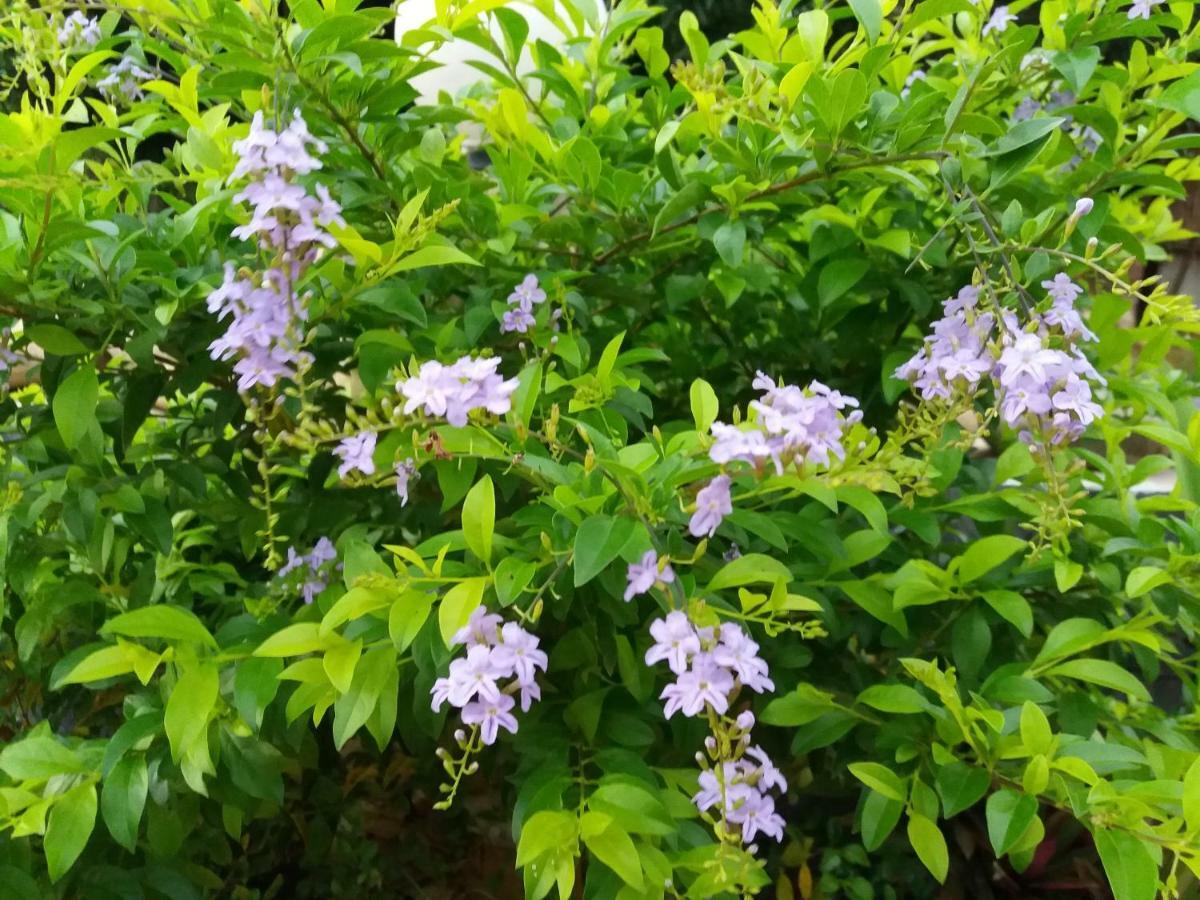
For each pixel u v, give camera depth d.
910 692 0.29
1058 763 0.25
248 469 0.38
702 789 0.27
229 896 0.40
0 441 0.35
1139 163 0.38
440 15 0.33
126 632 0.26
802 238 0.43
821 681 0.36
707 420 0.28
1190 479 0.35
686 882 0.27
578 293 0.37
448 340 0.34
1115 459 0.37
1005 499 0.34
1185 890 0.33
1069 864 0.41
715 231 0.34
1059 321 0.28
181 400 0.43
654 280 0.42
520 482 0.34
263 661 0.27
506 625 0.24
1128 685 0.29
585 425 0.28
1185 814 0.23
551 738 0.31
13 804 0.26
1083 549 0.35
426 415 0.27
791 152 0.32
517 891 0.42
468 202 0.37
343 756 0.44
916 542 0.39
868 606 0.32
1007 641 0.37
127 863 0.33
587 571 0.23
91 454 0.33
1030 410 0.26
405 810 0.44
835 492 0.29
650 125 0.44
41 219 0.29
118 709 0.39
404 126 0.37
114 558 0.36
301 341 0.28
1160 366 0.46
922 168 0.35
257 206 0.26
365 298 0.30
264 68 0.31
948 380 0.29
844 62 0.35
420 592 0.26
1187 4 0.36
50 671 0.37
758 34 0.39
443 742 0.40
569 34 0.45
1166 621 0.31
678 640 0.23
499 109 0.38
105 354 0.33
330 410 0.36
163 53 0.38
